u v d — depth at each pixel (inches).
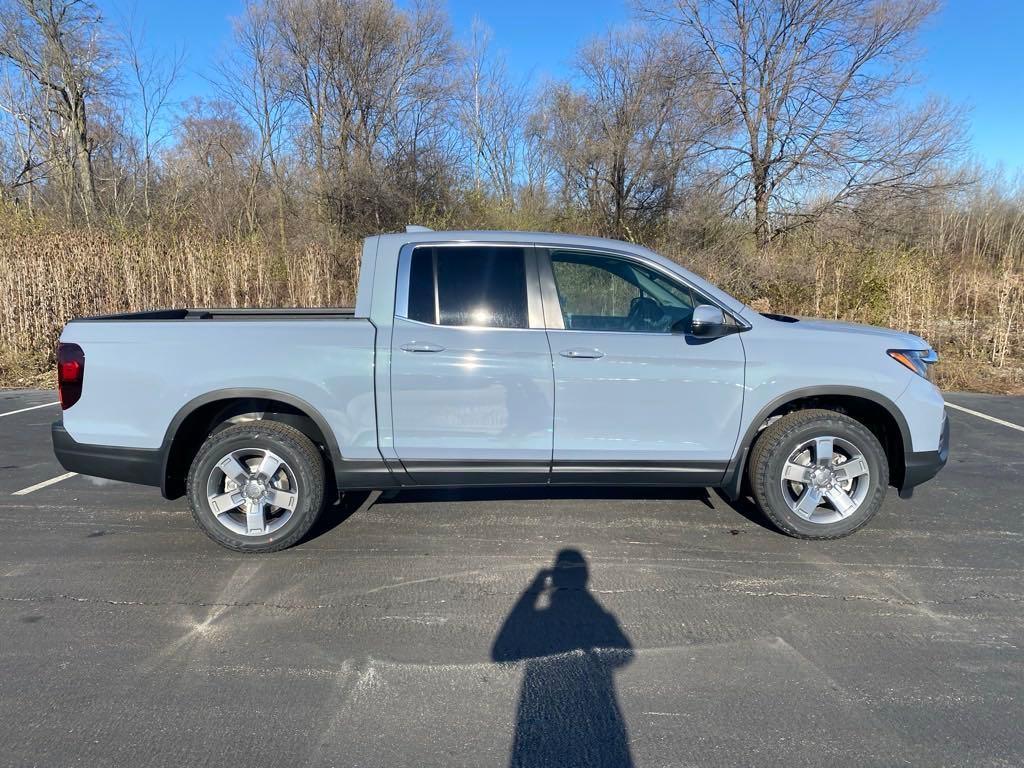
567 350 148.8
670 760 88.9
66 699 101.0
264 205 920.9
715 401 152.4
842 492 157.9
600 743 92.2
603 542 159.2
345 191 751.1
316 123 873.5
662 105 749.9
